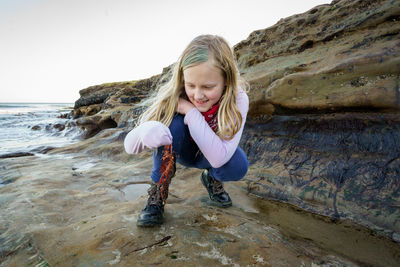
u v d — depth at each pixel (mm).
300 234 1145
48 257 937
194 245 970
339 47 2076
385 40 1771
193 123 1105
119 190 1877
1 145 4727
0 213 1358
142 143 1015
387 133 1549
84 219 1272
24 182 1980
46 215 1344
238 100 1194
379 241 1094
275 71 2283
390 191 1338
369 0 2066
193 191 1729
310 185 1604
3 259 947
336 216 1333
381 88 1581
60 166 2723
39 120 11422
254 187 1729
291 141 2047
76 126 6645
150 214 1110
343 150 1700
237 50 3445
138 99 8297
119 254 922
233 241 1005
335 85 1810
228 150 1120
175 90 1186
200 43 1028
